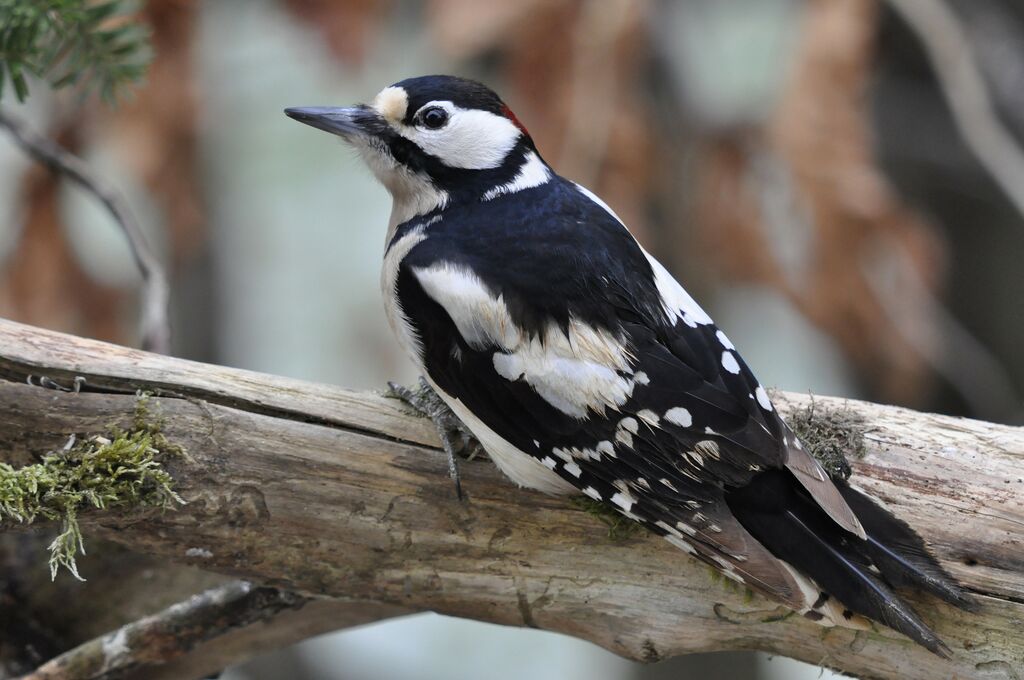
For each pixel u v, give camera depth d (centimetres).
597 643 679
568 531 662
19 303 1083
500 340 647
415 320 674
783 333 1598
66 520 618
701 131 1166
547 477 654
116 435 628
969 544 648
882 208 1094
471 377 650
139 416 635
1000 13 1255
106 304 1106
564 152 1049
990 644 636
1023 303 1337
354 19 1052
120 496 625
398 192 755
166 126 1053
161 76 1038
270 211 1479
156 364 646
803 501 624
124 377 638
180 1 1026
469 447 672
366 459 660
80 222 1391
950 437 677
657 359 634
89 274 1100
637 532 658
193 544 651
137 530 642
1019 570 641
